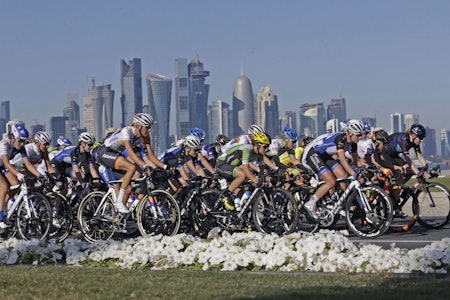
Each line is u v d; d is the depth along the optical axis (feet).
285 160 46.34
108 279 23.85
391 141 41.45
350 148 41.88
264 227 38.19
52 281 23.56
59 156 43.80
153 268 27.20
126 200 38.37
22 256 29.81
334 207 38.32
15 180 38.68
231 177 39.55
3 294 21.26
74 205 41.86
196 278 23.99
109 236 38.58
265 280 23.40
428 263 24.58
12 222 38.40
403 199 40.73
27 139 41.81
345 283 22.31
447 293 20.02
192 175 44.65
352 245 27.17
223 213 39.29
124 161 38.14
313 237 27.37
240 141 39.29
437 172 40.70
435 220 41.04
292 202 37.65
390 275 23.93
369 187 37.70
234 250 27.68
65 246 30.27
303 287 21.53
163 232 37.76
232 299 19.76
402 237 37.86
